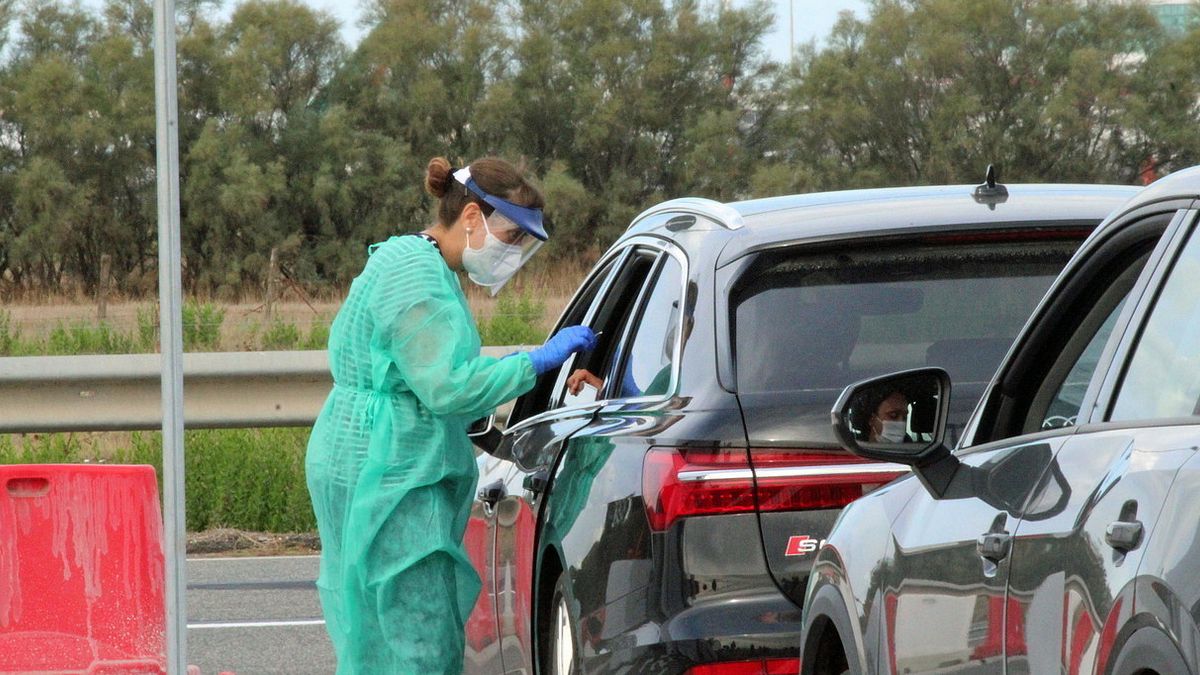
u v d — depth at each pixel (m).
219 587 30.00
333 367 16.06
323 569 16.34
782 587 12.66
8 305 142.75
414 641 15.64
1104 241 9.55
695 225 15.46
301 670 23.66
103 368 35.25
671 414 13.49
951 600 9.59
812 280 13.90
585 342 15.77
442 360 15.32
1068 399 9.56
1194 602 6.77
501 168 15.85
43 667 17.47
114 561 17.89
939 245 14.06
